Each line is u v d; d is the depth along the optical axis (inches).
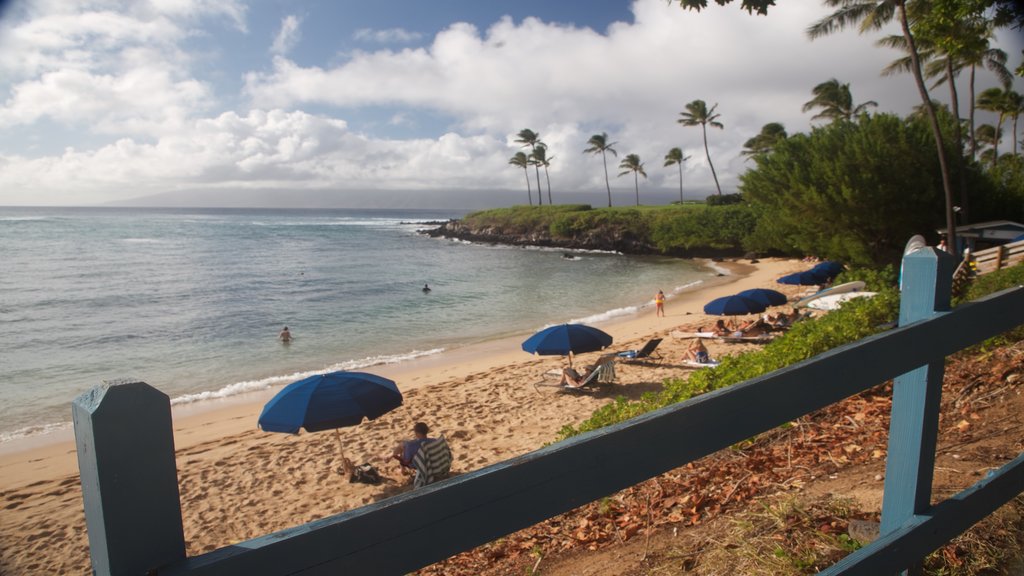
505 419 444.1
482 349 791.1
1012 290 74.8
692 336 714.8
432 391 533.0
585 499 41.9
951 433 161.5
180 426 501.0
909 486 65.6
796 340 322.7
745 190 1430.9
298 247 2751.0
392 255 2425.0
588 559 143.2
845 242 1167.6
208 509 322.0
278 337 893.8
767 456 183.6
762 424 51.1
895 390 67.1
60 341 873.5
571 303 1206.3
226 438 440.8
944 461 139.9
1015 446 142.8
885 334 58.7
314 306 1173.1
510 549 168.7
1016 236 976.9
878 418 198.1
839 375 55.4
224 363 749.9
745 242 2126.0
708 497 161.8
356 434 427.2
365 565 34.3
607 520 169.6
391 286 1476.4
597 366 502.6
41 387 654.5
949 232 936.3
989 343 245.8
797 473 161.5
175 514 30.6
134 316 1066.1
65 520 318.3
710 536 128.9
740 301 665.0
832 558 105.2
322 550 32.9
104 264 1883.6
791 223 1293.1
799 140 1283.2
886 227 1119.6
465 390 532.4
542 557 155.2
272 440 428.5
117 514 28.5
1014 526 101.7
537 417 445.4
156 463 29.8
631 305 1169.4
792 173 1224.2
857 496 131.2
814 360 53.5
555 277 1694.1
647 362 595.2
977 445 147.3
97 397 28.1
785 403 52.3
